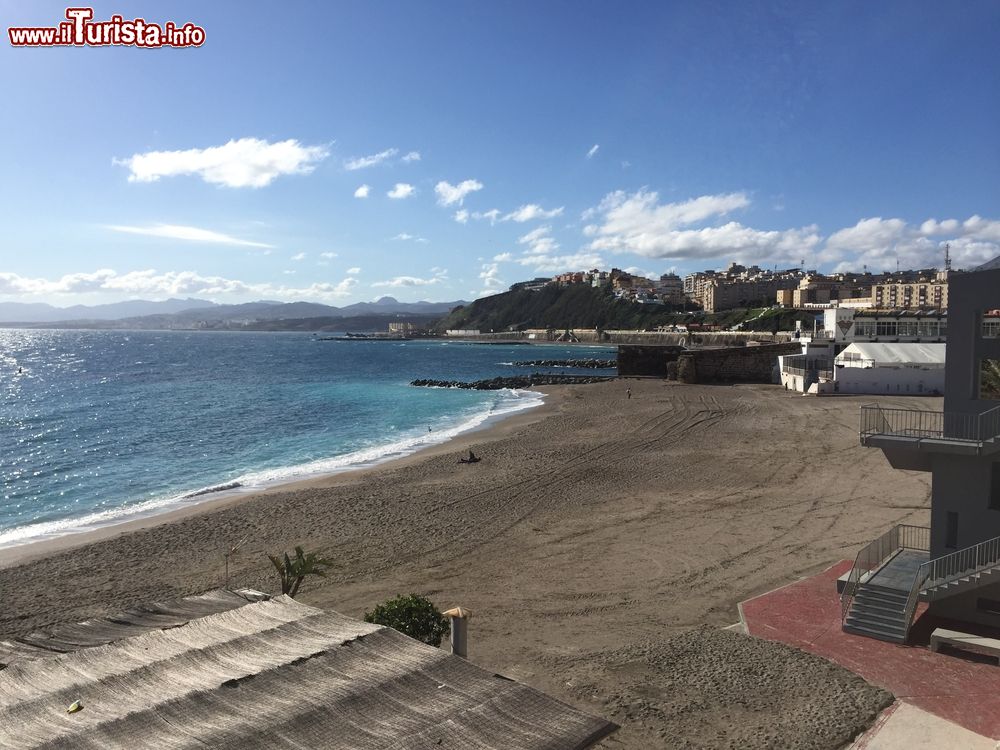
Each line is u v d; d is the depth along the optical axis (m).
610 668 14.26
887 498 28.64
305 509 29.16
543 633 16.58
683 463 37.00
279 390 88.75
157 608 11.65
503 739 7.93
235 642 9.84
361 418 62.66
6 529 28.67
